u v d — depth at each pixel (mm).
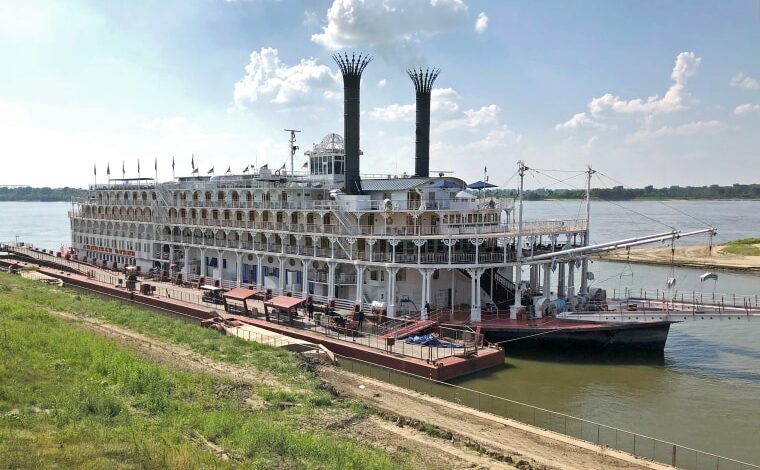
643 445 38750
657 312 61750
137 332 61031
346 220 73125
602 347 59719
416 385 50594
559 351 60188
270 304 67688
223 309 75375
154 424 33562
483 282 72000
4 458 25016
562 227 72688
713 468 35156
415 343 58281
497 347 57562
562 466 33250
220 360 50844
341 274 73875
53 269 114875
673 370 56500
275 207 82688
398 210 67625
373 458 31531
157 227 106938
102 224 123938
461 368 52562
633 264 155625
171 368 46531
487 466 32625
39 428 29922
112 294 91250
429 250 70562
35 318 58094
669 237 61656
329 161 91500
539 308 64500
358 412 39969
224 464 28594
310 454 31438
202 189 96375
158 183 108750
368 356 55188
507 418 41531
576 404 47031
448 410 41969
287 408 39719
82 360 44219
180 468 26828
